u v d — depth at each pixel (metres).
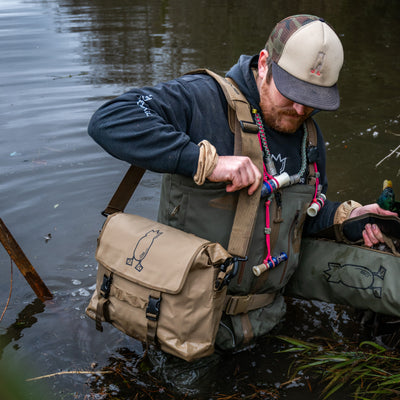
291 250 2.09
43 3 10.82
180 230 1.93
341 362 2.07
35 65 6.23
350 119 4.83
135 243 1.88
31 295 2.50
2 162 3.78
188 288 1.76
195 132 1.92
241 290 2.02
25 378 0.60
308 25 1.76
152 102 1.83
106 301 1.93
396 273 2.10
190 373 1.98
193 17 9.65
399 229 2.14
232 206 1.92
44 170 3.70
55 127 4.42
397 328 2.22
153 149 1.76
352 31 8.73
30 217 3.14
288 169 2.03
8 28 8.28
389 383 1.90
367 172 3.82
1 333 2.21
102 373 2.00
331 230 2.26
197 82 1.97
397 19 9.77
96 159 3.90
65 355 2.10
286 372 2.02
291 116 1.91
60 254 2.81
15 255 2.34
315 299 2.32
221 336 2.06
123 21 9.12
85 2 11.01
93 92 5.28
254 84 1.96
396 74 6.24
